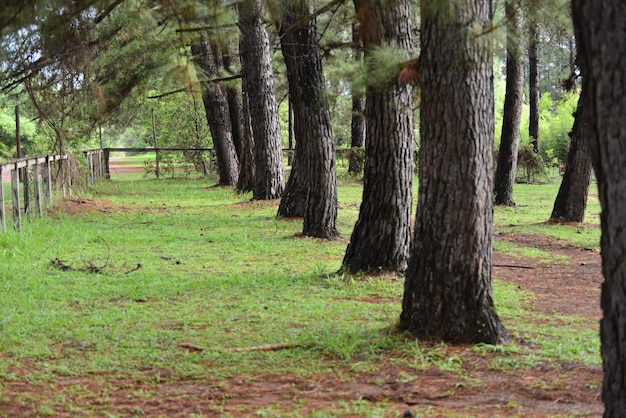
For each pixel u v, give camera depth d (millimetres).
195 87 17047
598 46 3219
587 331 7125
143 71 19375
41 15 6355
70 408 4996
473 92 6133
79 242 12891
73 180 20672
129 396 5277
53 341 6711
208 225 15406
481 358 5961
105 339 6773
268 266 10836
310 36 13219
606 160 3238
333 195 13578
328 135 13445
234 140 27062
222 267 10734
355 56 13156
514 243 14148
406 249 9664
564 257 12492
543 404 4961
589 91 3297
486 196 6309
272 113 19312
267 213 17203
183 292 8953
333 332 6871
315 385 5477
